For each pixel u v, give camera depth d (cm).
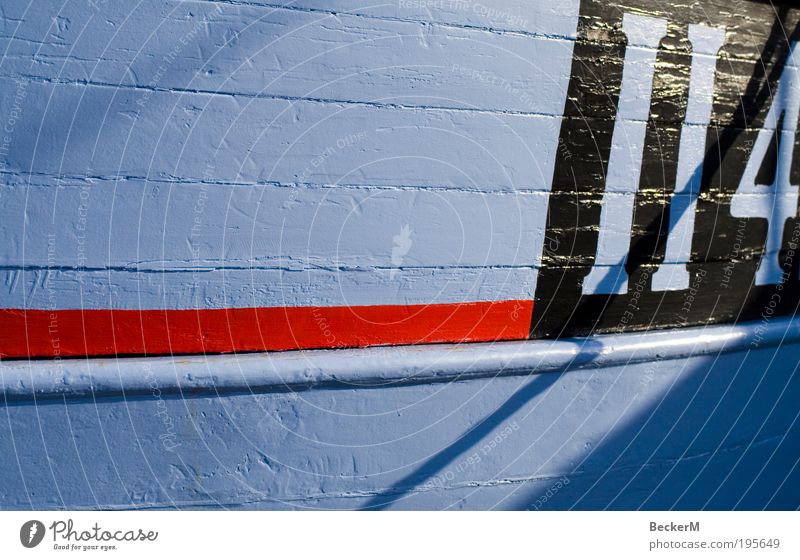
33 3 124
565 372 168
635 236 172
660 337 176
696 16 169
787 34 180
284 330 147
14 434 133
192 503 145
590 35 159
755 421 193
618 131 165
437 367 154
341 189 145
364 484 155
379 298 152
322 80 141
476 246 157
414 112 147
